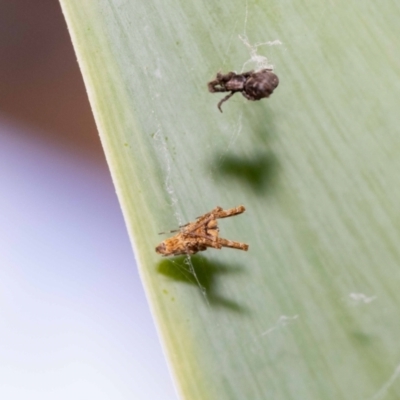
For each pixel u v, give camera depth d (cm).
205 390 17
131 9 18
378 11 18
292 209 18
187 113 18
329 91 18
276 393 17
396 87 18
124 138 18
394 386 17
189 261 18
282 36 18
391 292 18
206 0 18
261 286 18
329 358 18
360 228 18
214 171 18
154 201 18
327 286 18
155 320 18
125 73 18
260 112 18
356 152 18
